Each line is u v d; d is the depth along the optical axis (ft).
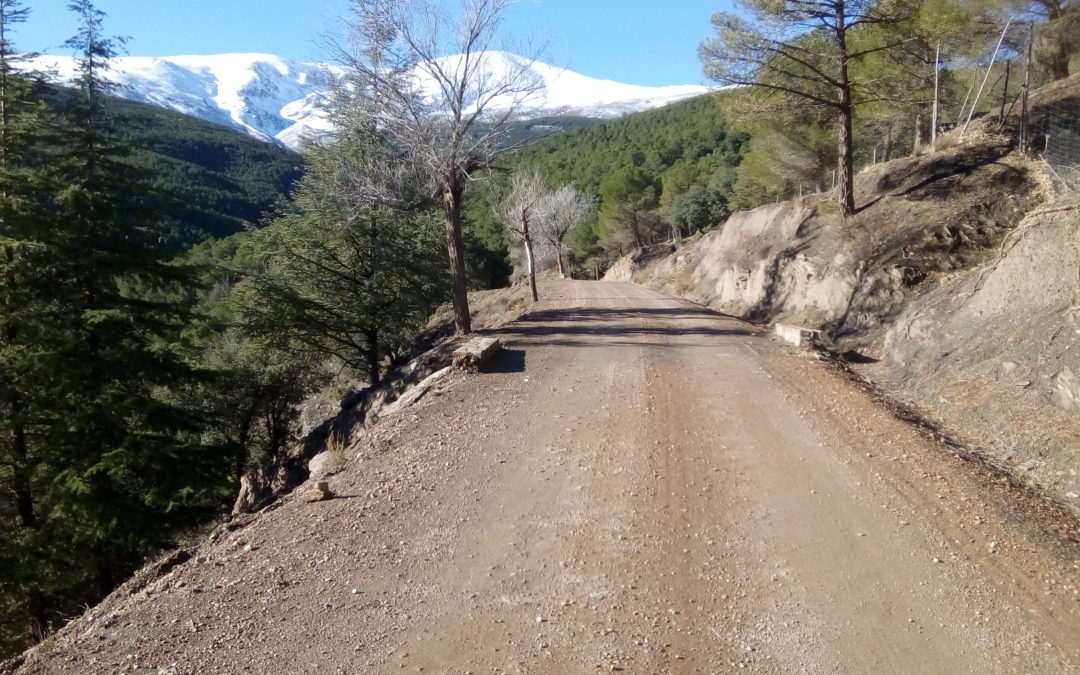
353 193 64.34
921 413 30.68
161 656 14.08
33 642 38.42
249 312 73.41
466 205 92.99
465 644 14.26
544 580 16.89
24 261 44.09
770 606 15.49
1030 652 13.53
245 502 58.95
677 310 73.92
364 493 23.18
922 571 16.74
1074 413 24.32
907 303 47.21
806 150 93.76
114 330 46.55
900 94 66.33
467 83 53.88
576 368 41.11
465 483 23.54
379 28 52.03
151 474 45.52
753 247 78.38
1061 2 65.00
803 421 28.76
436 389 37.73
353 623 15.16
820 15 58.59
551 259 205.57
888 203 58.39
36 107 47.39
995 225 50.39
